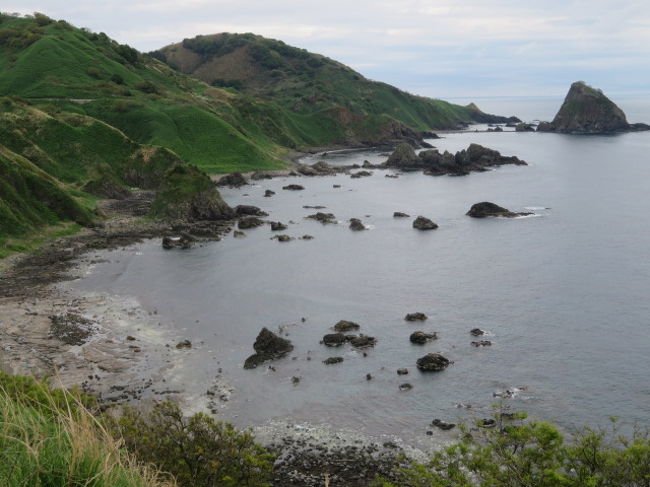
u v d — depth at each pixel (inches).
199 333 2664.9
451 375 2237.9
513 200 5895.7
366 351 2463.1
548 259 3806.6
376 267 3690.9
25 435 467.8
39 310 2869.1
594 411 1959.9
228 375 2266.2
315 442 1825.8
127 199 5979.3
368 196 6294.3
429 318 2819.9
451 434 1845.5
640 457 992.9
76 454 470.9
